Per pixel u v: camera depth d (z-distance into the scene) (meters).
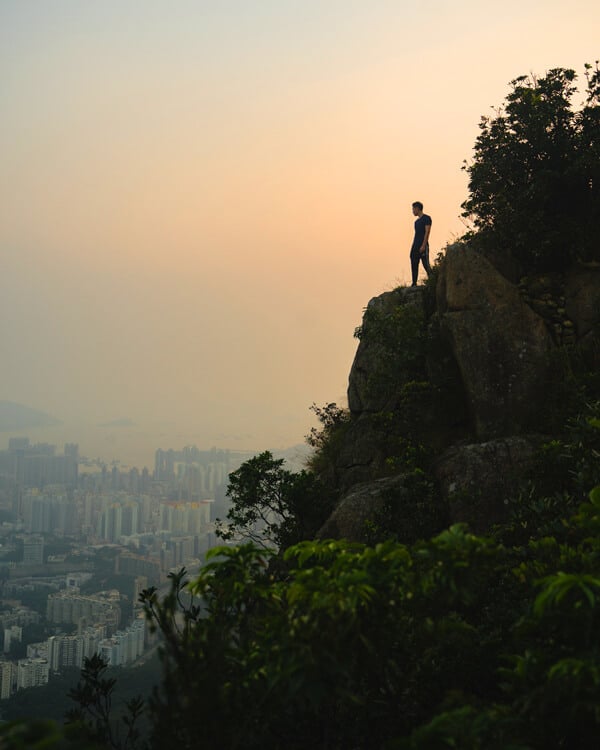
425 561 4.23
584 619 3.76
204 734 3.66
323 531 10.52
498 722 3.42
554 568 4.98
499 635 5.00
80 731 4.68
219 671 3.88
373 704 4.58
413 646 4.82
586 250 12.80
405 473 11.02
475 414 11.76
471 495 9.56
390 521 9.38
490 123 13.67
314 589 3.96
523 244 12.86
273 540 11.86
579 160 12.55
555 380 11.55
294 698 3.76
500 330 11.99
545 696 3.56
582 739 3.70
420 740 3.29
